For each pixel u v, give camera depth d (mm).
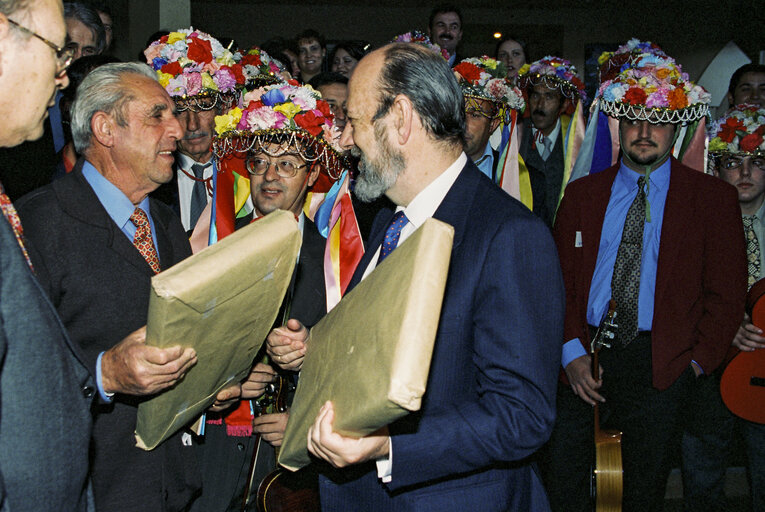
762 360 3314
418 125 1747
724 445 3492
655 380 3000
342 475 1864
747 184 3625
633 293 3088
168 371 1604
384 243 1922
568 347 3182
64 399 1291
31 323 1230
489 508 1714
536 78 4898
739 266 3049
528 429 1585
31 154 3355
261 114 2619
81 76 3166
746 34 10508
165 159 2121
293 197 2734
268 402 2510
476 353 1665
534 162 4969
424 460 1562
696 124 3650
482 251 1677
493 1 10766
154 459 2039
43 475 1258
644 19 11031
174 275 1446
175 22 6445
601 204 3217
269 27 10914
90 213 1978
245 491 2455
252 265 1572
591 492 3031
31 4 1354
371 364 1304
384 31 11023
